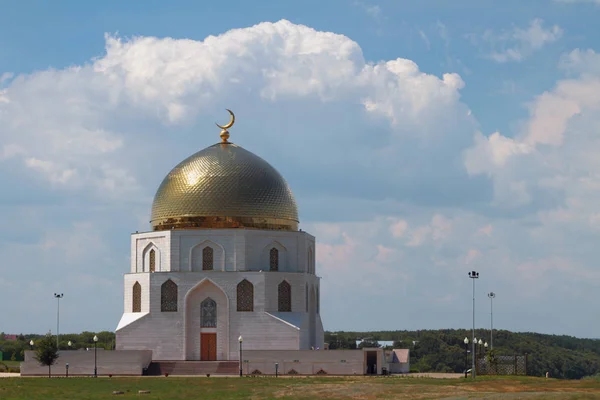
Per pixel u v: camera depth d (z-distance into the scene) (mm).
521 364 118688
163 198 125875
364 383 94562
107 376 113312
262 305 120000
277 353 114062
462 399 75312
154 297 121375
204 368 116438
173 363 117812
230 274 120625
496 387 88812
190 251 122188
